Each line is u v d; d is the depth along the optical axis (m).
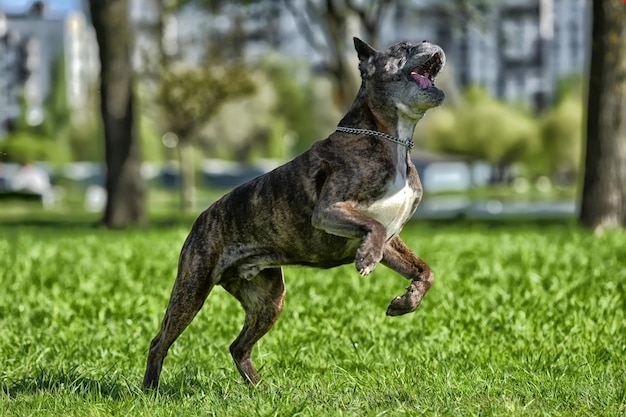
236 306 10.34
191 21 38.84
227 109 69.25
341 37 31.11
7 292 11.73
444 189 73.31
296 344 8.67
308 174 6.82
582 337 8.43
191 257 7.08
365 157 6.72
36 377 7.46
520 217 32.75
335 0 31.53
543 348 8.13
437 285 11.43
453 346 8.34
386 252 7.10
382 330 9.09
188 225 23.97
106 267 13.62
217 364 8.18
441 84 67.44
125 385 7.16
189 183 43.00
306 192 6.81
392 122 6.81
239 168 75.19
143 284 11.88
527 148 64.75
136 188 26.00
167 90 40.50
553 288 10.81
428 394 6.53
